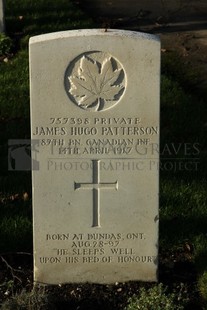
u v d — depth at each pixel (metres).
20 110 3.83
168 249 2.88
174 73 4.34
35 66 2.45
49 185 2.56
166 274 2.74
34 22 4.93
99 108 2.49
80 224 2.61
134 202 2.59
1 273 2.74
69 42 2.43
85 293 2.63
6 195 3.18
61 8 5.20
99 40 2.43
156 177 2.57
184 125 3.69
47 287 2.66
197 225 2.98
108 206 2.59
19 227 2.95
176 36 4.89
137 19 5.22
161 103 3.88
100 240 2.63
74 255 2.64
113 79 2.46
